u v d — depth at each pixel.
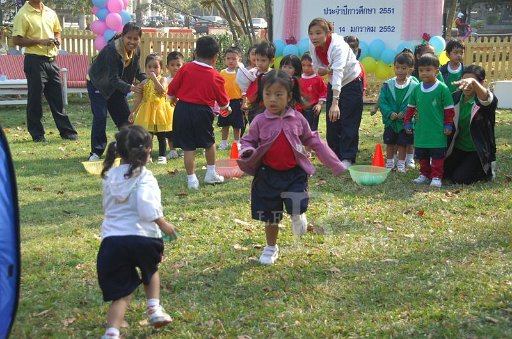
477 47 16.44
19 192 7.07
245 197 6.75
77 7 33.06
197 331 3.88
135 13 46.53
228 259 5.00
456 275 4.59
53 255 5.09
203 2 17.88
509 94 13.88
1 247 3.40
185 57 17.44
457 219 5.93
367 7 14.71
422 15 14.43
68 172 8.12
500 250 5.07
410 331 3.79
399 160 7.97
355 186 7.18
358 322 3.93
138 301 4.26
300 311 4.11
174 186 7.24
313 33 7.68
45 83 10.34
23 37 10.09
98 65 8.50
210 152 7.24
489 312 4.02
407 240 5.39
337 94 7.61
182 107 7.00
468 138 7.21
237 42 17.20
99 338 3.82
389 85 7.96
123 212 3.70
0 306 3.39
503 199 6.54
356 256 5.04
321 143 4.83
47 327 3.96
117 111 8.80
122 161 3.75
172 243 5.36
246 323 3.96
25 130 11.49
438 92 7.02
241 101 9.52
